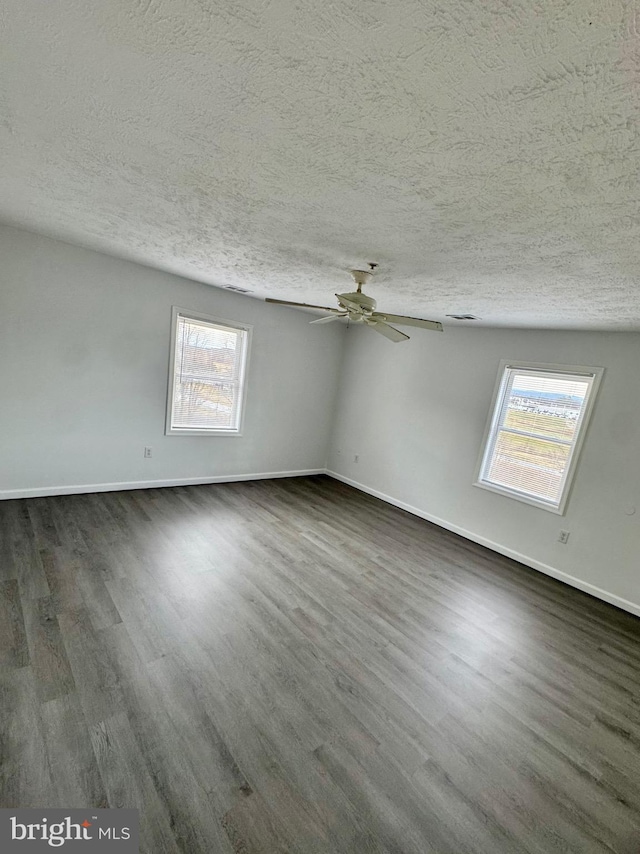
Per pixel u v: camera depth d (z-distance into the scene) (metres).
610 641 2.73
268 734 1.69
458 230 1.69
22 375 3.44
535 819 1.49
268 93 1.02
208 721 1.71
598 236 1.54
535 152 1.08
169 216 2.16
